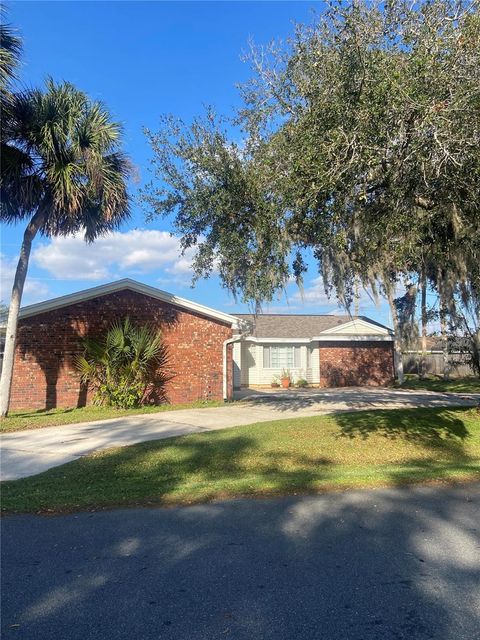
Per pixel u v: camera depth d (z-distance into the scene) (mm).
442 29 7711
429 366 32875
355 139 7551
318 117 8281
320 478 7637
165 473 8320
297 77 9453
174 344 17219
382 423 12477
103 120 13648
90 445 10477
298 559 4512
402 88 7184
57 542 5055
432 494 6766
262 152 11102
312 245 12281
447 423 12562
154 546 4898
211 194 12352
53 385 15984
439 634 3287
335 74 8117
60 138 12984
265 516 5816
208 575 4188
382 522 5559
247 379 29031
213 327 17688
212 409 16031
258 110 11203
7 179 13680
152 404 16812
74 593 3893
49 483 7625
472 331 12641
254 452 9789
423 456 9875
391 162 7727
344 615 3525
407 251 8727
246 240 12562
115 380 15914
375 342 29281
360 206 9094
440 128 7035
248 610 3598
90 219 14781
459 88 7152
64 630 3369
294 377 29141
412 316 17641
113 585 4023
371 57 7750
